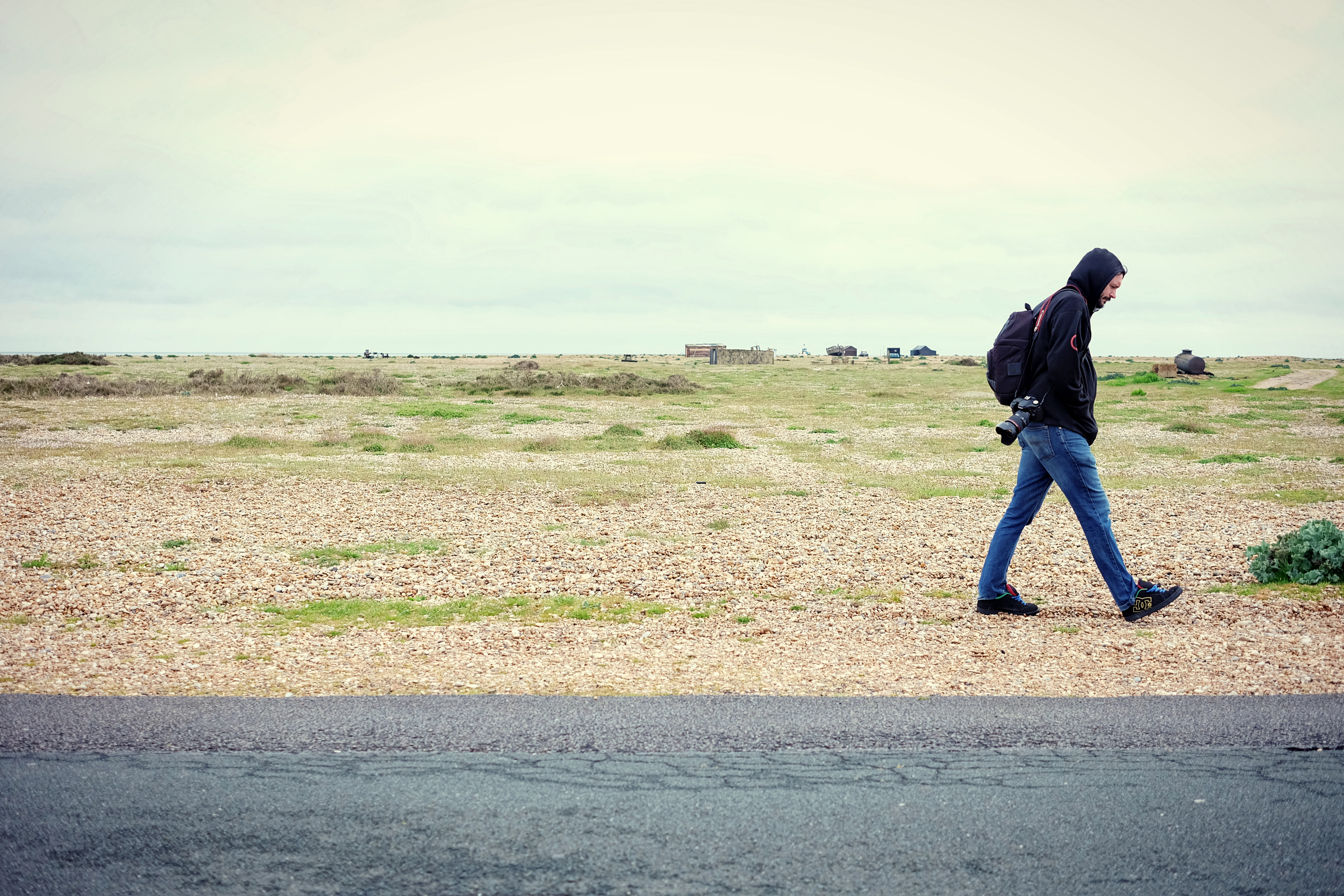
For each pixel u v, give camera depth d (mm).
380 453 22500
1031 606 7938
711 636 7211
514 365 82875
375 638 7145
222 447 23422
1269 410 36750
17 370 60844
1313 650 6254
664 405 41969
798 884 3084
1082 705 5008
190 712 4848
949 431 29703
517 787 3873
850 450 23875
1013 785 3904
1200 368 66750
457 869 3184
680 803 3717
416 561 10586
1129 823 3551
